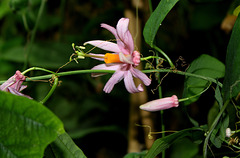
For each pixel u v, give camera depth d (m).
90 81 0.74
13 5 0.62
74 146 0.44
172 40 0.70
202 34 0.68
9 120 0.38
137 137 0.66
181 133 0.47
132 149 0.66
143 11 0.65
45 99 0.46
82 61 0.68
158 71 0.47
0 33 0.79
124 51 0.46
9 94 0.37
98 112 0.75
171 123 0.68
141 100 0.64
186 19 0.69
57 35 0.82
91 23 0.74
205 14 0.64
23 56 0.69
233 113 0.47
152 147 0.46
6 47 0.71
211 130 0.44
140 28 0.65
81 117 0.75
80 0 0.81
